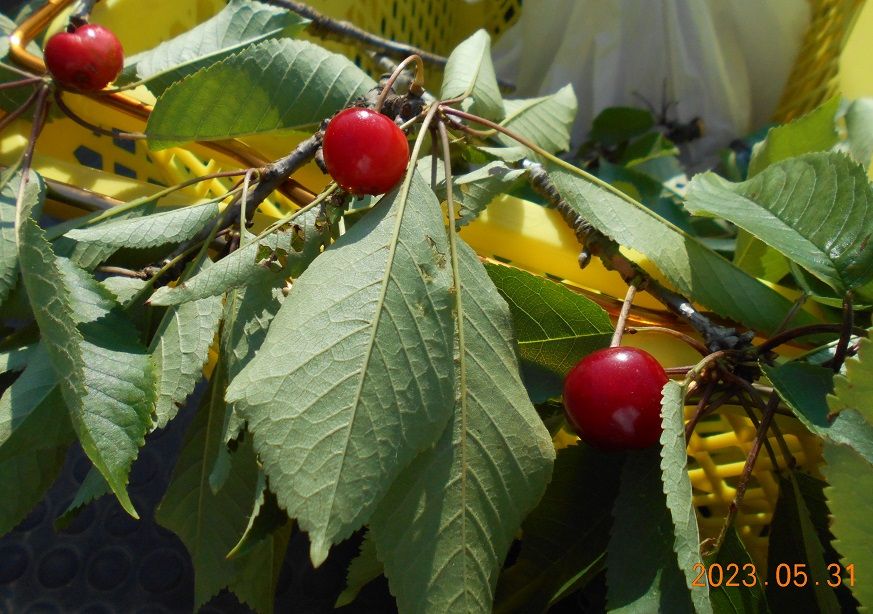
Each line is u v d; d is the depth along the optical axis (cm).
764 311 21
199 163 26
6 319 20
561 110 28
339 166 17
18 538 29
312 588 27
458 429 16
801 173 19
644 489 17
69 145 28
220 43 25
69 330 16
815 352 19
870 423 15
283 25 26
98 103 25
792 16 45
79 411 16
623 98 50
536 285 19
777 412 18
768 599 18
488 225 24
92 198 23
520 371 18
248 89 21
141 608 27
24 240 18
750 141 45
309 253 18
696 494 27
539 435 17
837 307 22
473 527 16
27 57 24
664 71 49
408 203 17
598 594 22
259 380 15
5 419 17
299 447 14
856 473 14
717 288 21
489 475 16
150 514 29
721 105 48
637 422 17
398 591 15
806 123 25
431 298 16
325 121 20
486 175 20
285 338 15
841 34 42
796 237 18
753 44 47
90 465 31
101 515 29
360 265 16
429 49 53
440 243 17
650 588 16
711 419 28
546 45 51
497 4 56
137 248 20
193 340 18
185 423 32
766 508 27
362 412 14
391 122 17
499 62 53
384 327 15
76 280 18
